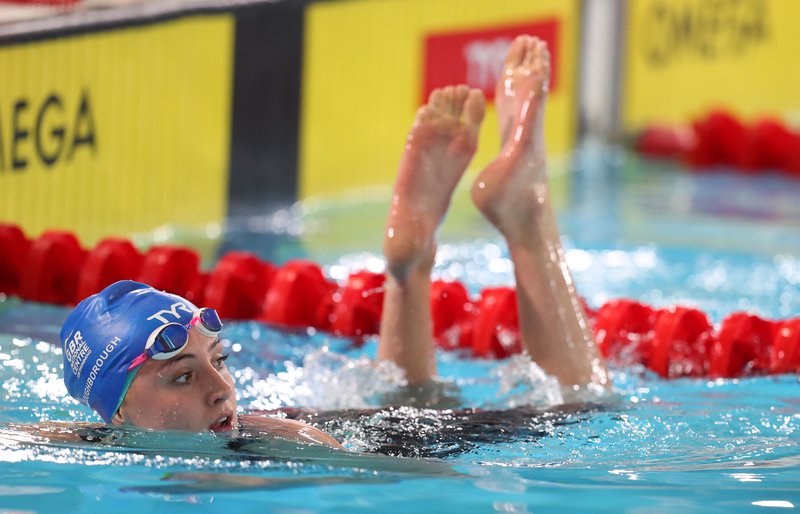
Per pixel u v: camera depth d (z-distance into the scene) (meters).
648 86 31.50
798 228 22.34
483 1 25.91
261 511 6.69
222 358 8.12
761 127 30.52
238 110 20.50
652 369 12.04
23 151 15.99
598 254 19.31
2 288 14.39
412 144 10.87
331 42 22.52
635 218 22.98
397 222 10.62
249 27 20.50
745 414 9.83
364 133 23.67
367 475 7.41
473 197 10.73
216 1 19.70
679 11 32.03
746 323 12.09
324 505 6.83
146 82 18.39
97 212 17.59
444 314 13.37
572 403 10.12
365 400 10.32
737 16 33.75
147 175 18.64
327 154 22.81
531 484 7.35
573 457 8.26
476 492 7.14
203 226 19.98
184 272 13.99
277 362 11.70
